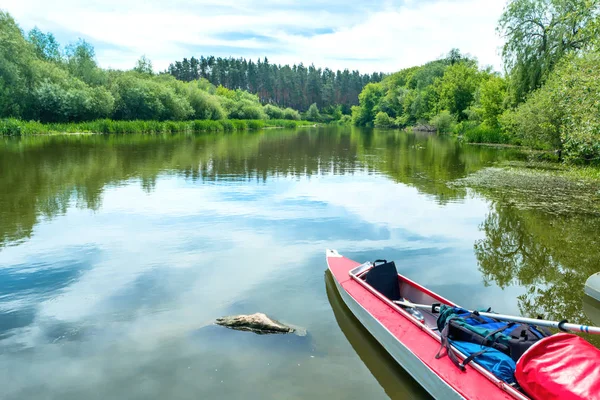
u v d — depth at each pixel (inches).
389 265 245.8
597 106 461.1
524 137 940.0
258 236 352.5
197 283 259.8
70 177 605.9
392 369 180.2
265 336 201.5
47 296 239.9
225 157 894.4
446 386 151.4
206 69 4468.5
